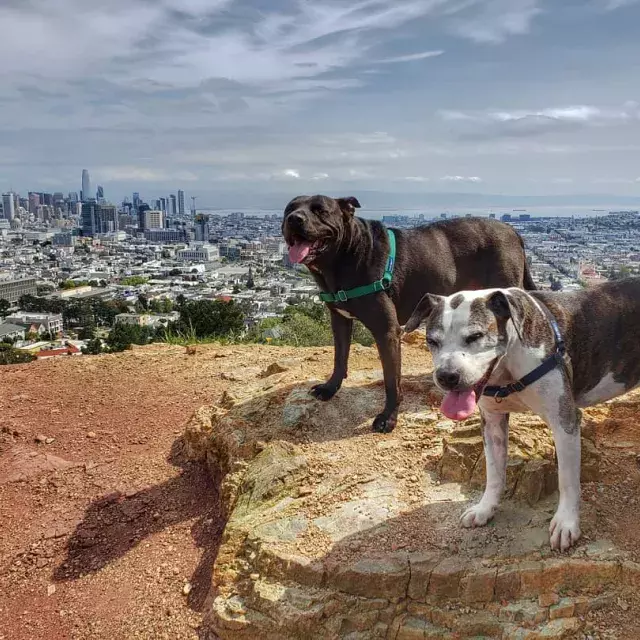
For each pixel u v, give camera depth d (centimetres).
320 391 199
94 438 227
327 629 123
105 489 196
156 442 223
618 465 151
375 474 160
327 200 174
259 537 142
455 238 198
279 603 127
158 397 260
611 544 128
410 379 213
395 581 126
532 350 122
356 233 180
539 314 126
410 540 135
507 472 147
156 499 189
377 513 146
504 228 204
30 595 159
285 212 178
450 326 117
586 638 115
